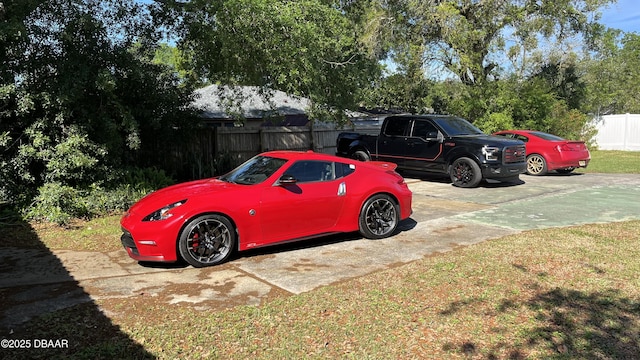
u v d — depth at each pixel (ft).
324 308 13.43
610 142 79.05
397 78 82.38
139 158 39.27
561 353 10.66
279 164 20.26
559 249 18.79
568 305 13.25
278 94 79.77
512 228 23.34
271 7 30.60
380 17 75.15
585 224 23.67
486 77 77.66
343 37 38.29
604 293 14.07
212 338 11.70
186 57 38.32
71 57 29.01
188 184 20.67
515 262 17.21
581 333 11.59
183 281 16.26
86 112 29.37
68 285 15.94
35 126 28.04
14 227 25.16
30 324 12.61
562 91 89.04
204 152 44.80
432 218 26.20
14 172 28.27
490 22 75.92
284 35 32.32
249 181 19.97
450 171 39.29
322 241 21.62
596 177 43.57
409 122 42.60
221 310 13.48
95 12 31.78
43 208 26.32
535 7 78.54
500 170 36.78
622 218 25.13
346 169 21.42
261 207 18.76
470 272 16.20
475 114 67.82
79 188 29.07
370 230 21.50
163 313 13.30
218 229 18.22
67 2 29.55
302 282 15.93
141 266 18.22
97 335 11.89
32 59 28.48
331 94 41.09
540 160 45.16
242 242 18.60
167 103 36.81
